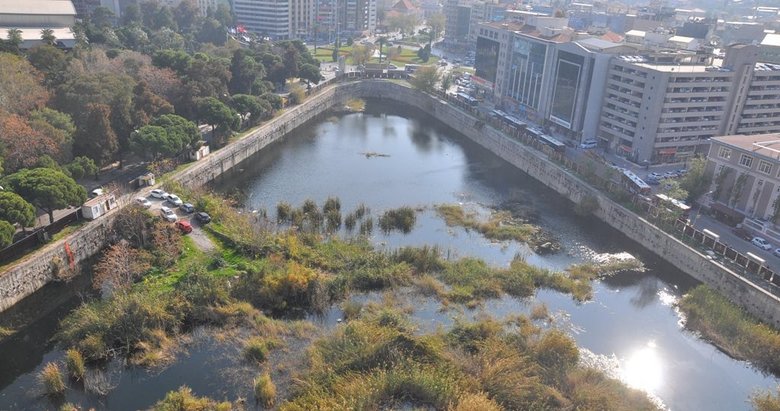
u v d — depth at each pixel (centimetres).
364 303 8769
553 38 18238
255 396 6669
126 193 11269
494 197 13975
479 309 8825
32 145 10306
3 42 15150
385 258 9869
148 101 13812
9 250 8662
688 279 10388
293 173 14888
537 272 9862
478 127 18688
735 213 11688
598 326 8712
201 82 15938
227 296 8388
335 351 7325
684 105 14550
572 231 12225
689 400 7212
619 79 15550
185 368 7169
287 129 18638
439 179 15088
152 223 10150
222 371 7131
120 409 6500
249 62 18925
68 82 12925
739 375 7750
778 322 8731
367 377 6806
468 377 6912
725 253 10175
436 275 9756
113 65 16050
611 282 10156
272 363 7294
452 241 11362
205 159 13812
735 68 14838
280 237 10312
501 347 7381
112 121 12512
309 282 8781
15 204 8556
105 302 8156
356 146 17738
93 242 9950
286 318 8362
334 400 6469
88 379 6888
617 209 12344
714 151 12406
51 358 7438
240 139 15588
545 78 18062
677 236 10938
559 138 17188
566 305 9238
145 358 7225
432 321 8394
